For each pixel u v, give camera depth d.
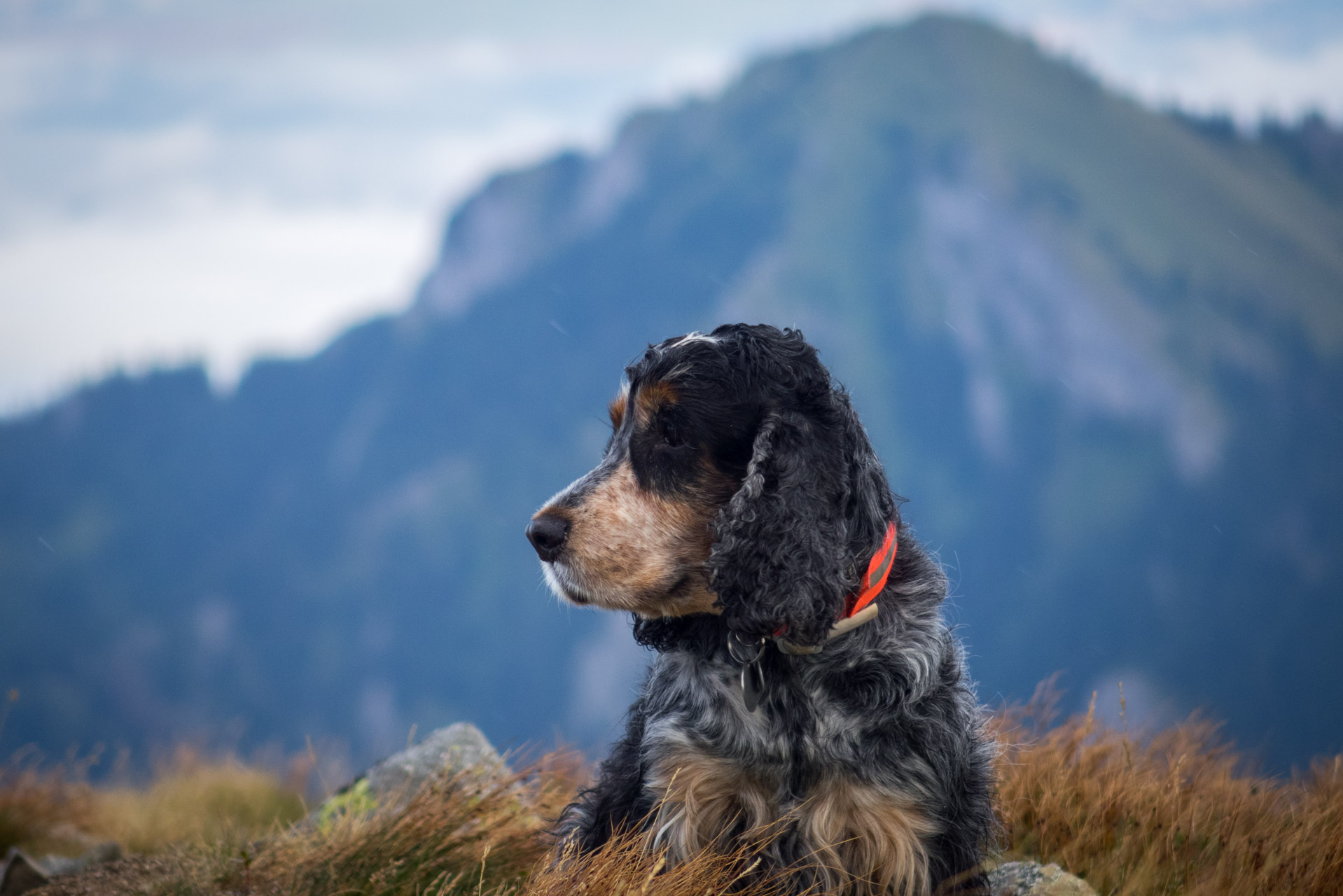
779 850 1.30
